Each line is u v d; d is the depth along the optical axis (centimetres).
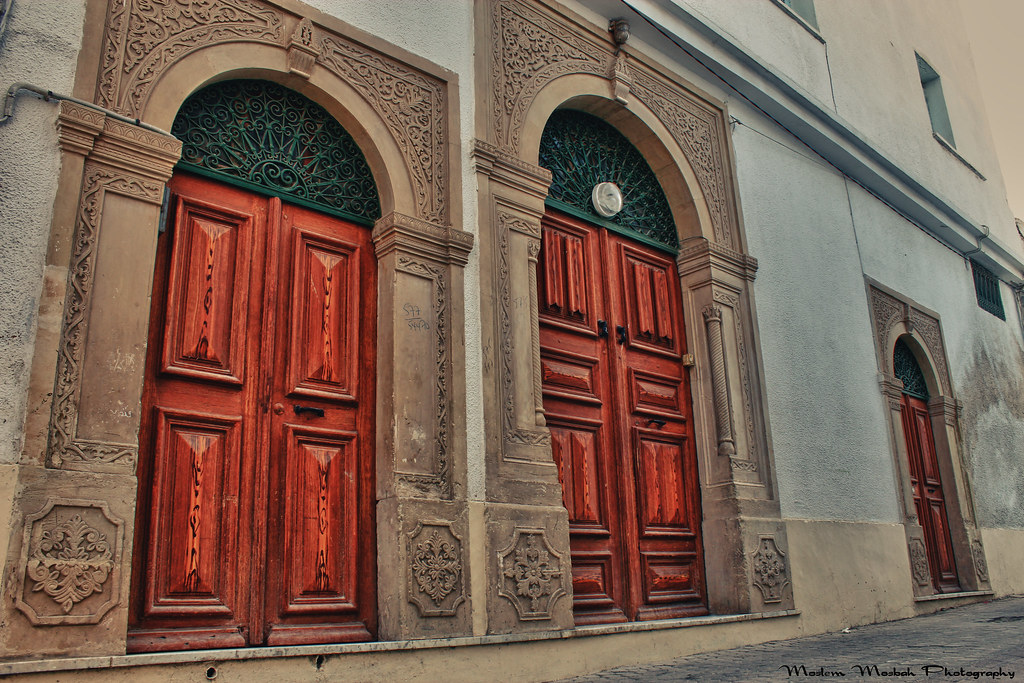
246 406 381
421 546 388
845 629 602
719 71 659
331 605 380
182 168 384
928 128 986
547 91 535
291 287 409
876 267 809
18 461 295
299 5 429
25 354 307
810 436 640
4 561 283
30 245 318
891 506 707
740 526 545
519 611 411
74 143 336
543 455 453
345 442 408
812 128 737
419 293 430
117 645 300
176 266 373
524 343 466
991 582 845
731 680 362
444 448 415
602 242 566
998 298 1080
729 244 630
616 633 435
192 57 385
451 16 497
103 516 308
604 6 582
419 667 353
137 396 330
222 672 302
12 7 337
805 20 805
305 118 434
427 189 452
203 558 351
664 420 566
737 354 600
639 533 525
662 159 612
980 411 939
